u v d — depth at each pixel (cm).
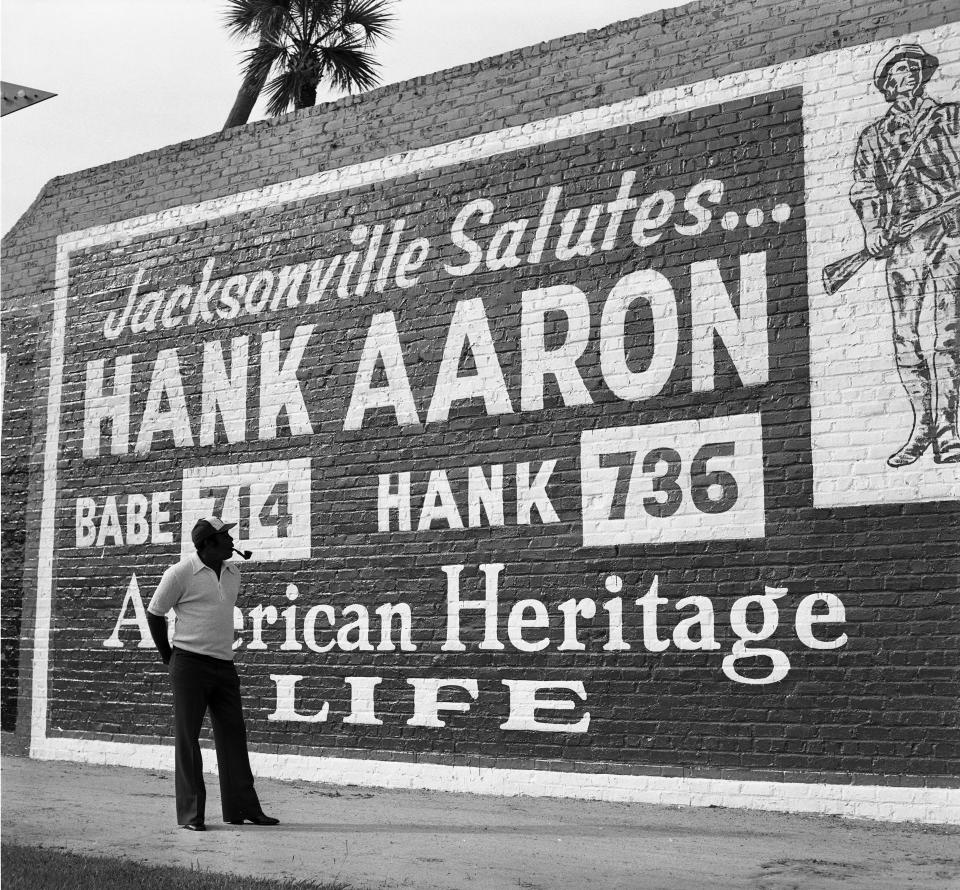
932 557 853
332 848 730
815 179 927
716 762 912
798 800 876
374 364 1120
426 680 1052
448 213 1098
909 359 877
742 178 956
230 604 825
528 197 1056
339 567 1113
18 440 1358
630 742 948
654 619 951
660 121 998
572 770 970
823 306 913
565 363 1018
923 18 899
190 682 805
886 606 864
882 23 914
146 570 1243
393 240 1127
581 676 977
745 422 932
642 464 972
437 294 1094
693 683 930
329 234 1167
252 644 1151
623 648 962
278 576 1146
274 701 1131
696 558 940
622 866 681
